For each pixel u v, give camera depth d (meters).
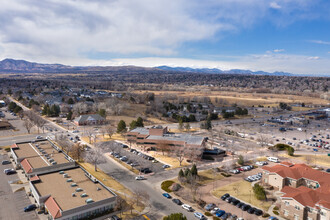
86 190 76.44
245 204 77.44
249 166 113.44
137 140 137.00
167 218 59.22
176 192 86.44
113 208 72.25
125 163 115.00
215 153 129.12
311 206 68.62
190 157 117.88
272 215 73.00
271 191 89.25
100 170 105.25
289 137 184.25
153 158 121.75
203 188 90.75
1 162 111.75
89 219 67.06
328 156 135.50
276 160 123.19
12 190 84.50
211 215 72.12
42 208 71.50
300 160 127.19
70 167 96.75
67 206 66.31
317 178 88.69
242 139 172.00
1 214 70.06
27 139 153.88
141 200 79.38
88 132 176.25
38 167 93.44
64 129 185.75
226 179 99.75
